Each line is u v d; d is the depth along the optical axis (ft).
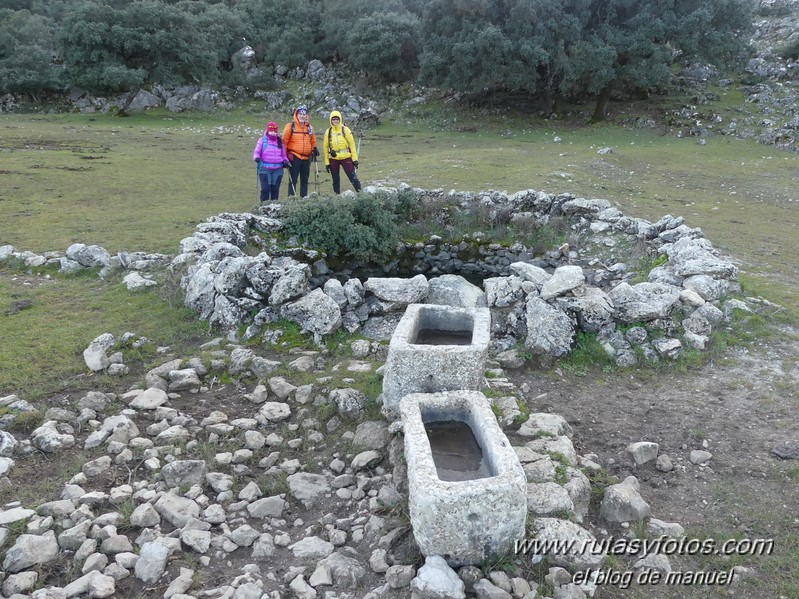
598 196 45.11
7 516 11.97
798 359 19.49
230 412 16.94
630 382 19.19
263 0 139.95
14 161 51.42
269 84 125.59
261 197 36.76
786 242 34.50
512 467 11.16
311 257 31.83
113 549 11.55
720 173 58.75
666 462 14.78
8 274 26.23
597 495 13.47
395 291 22.98
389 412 15.55
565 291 21.48
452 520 10.65
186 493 13.34
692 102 99.40
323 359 19.84
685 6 93.35
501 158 59.82
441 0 98.68
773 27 126.41
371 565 11.52
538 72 100.58
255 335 21.02
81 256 26.91
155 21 111.04
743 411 17.01
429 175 50.06
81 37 107.86
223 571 11.52
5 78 106.63
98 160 55.42
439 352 14.84
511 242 36.32
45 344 19.61
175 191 44.65
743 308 22.24
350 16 131.23
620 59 97.14
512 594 10.55
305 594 10.84
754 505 13.37
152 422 16.21
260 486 13.92
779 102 94.73
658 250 30.68
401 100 115.34
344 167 36.73
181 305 23.20
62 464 14.14
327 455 15.25
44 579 10.94
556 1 92.79
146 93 110.73
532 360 20.47
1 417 15.29
